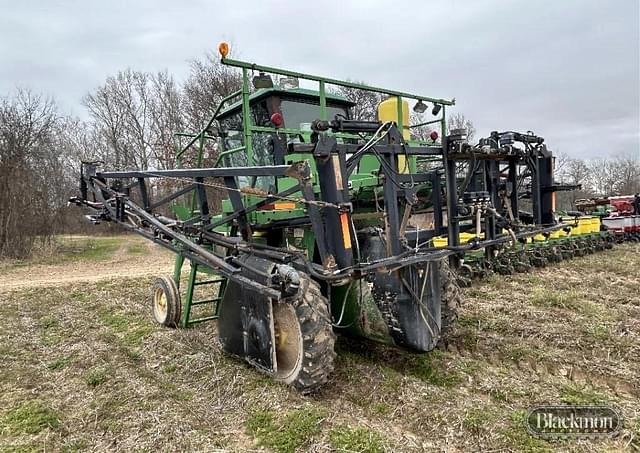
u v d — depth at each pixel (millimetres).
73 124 33906
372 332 4254
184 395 3828
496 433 3023
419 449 2873
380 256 4062
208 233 4629
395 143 3641
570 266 10414
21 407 3727
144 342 5305
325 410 3334
